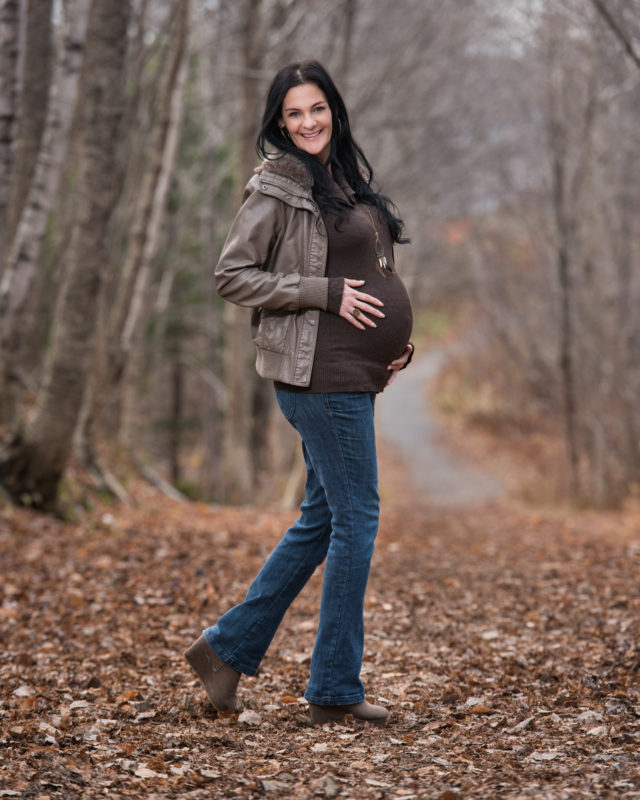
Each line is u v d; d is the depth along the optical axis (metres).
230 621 3.55
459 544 11.52
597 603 6.07
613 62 17.38
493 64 20.81
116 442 16.03
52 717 3.40
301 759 2.96
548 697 3.77
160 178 14.05
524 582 7.44
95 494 11.59
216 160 22.80
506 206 24.41
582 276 21.55
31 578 6.57
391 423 43.69
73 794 2.52
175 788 2.65
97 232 8.80
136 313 13.61
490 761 2.88
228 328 17.44
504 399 42.06
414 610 6.25
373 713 3.46
